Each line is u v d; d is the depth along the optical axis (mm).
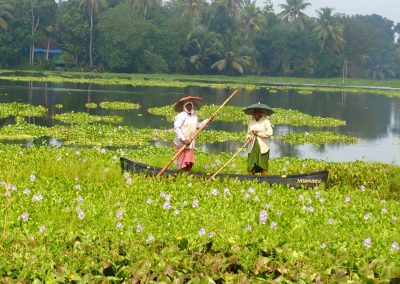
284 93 66938
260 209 11289
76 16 90000
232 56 97500
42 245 7902
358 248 8688
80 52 92938
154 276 7074
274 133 31562
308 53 105625
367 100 60531
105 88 60406
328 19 103500
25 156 16516
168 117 36625
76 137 25672
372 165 16219
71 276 6914
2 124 30062
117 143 25156
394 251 8594
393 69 136375
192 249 8031
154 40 92750
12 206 10516
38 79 68062
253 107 14930
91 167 14500
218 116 38219
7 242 8047
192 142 14641
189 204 11508
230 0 104500
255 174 15297
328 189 13953
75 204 11016
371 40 113688
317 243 8672
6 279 6766
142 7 96312
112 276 7152
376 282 7164
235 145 26359
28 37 88812
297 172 16500
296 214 11125
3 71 82438
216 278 7156
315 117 39188
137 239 8406
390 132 33938
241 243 8609
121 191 12289
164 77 86625
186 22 98062
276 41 103562
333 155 24812
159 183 13117
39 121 31859
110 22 86688
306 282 7145
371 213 11438
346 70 109625
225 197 12055
